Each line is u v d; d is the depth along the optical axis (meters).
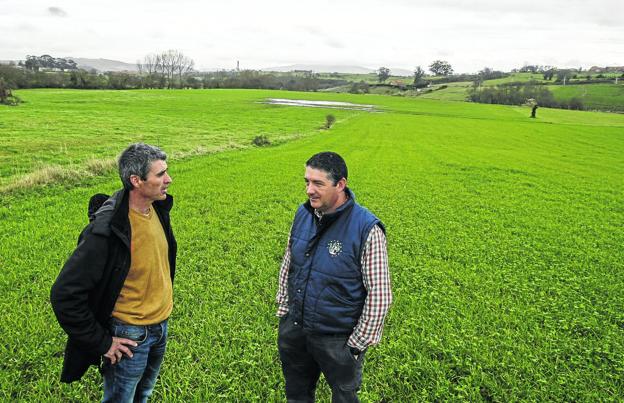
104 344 3.61
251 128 49.66
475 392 5.30
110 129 39.81
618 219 15.87
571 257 11.11
